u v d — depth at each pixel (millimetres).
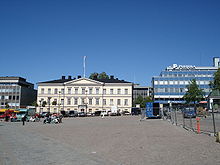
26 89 104750
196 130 20266
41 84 96250
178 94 105688
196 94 75188
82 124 33625
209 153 10203
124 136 17109
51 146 12992
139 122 36625
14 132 22047
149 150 11234
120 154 10430
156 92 106750
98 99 94812
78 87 95750
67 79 101750
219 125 24875
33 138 16906
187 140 14461
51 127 28516
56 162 8938
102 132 20594
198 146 12109
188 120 35844
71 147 12578
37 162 8961
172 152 10625
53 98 95688
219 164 8312
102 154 10516
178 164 8406
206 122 29750
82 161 9102
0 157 9969
